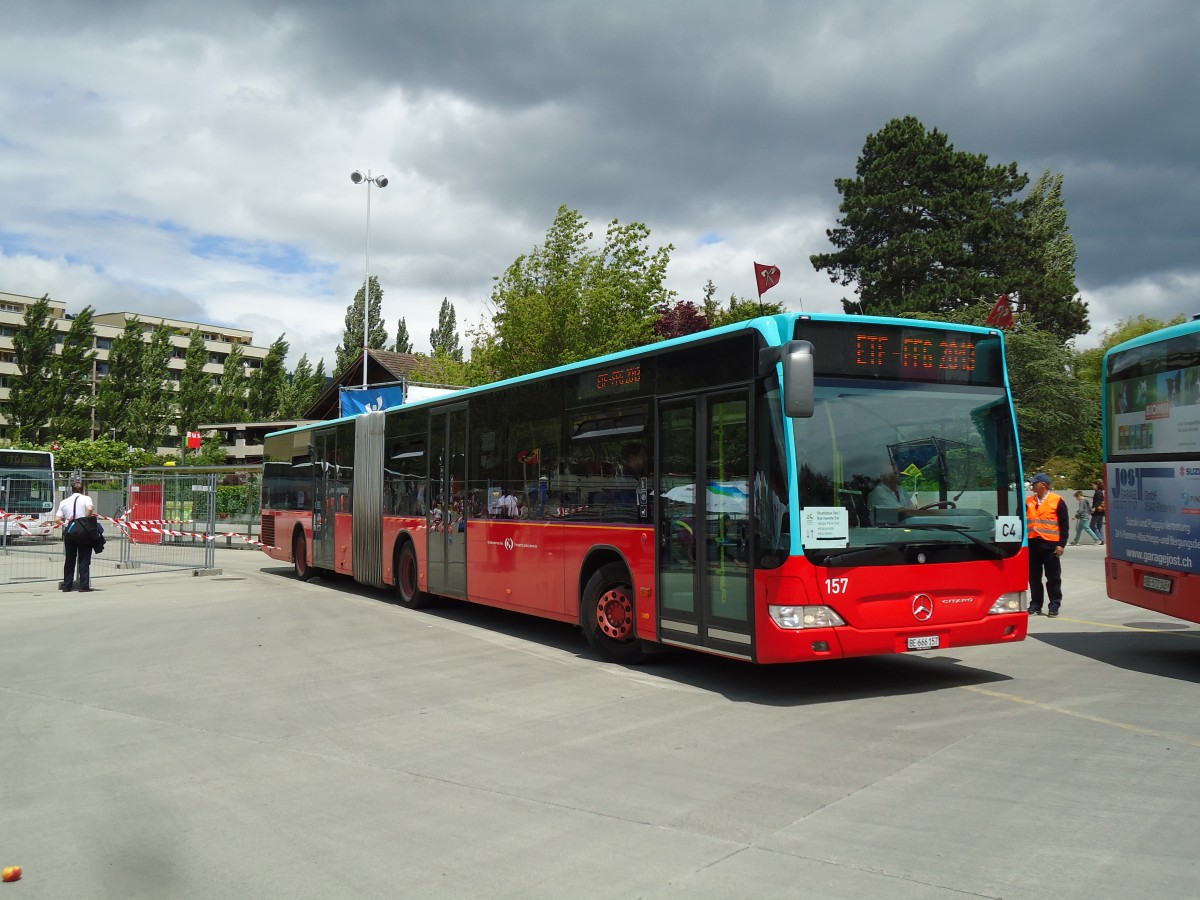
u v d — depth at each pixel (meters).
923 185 47.19
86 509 17.34
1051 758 6.02
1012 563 8.19
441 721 7.37
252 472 30.81
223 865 4.53
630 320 32.25
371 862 4.54
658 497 9.00
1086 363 47.75
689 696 8.20
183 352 106.06
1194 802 5.13
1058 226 60.06
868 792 5.43
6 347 90.62
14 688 8.76
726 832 4.84
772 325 7.81
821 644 7.42
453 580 13.09
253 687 8.71
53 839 4.91
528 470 11.30
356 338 85.12
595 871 4.38
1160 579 9.50
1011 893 4.02
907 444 7.93
